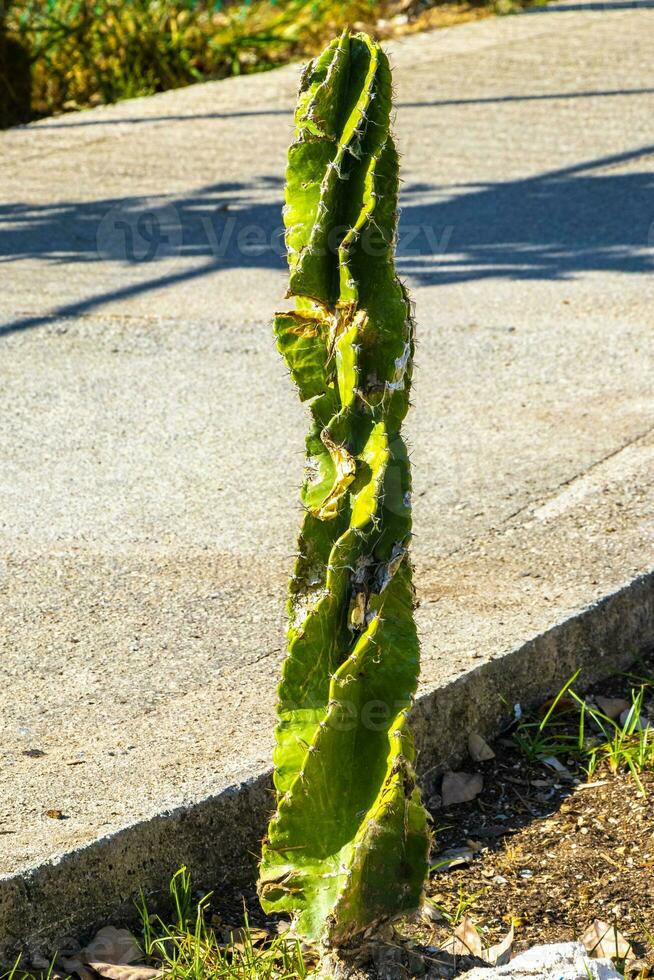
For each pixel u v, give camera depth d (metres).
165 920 2.63
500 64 10.70
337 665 2.03
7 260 7.00
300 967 2.39
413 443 4.75
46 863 2.51
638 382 5.24
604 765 3.14
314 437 2.05
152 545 4.06
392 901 2.00
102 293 6.47
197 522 4.21
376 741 1.99
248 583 3.81
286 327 2.04
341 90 2.00
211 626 3.56
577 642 3.45
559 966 2.24
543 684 3.36
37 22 10.95
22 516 4.29
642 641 3.64
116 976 2.42
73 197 7.96
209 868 2.71
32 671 3.34
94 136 9.29
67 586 3.81
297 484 4.47
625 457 4.56
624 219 7.25
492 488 4.35
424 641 3.33
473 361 5.52
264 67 11.56
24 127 9.62
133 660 3.38
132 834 2.61
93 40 11.16
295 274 1.98
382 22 12.51
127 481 4.53
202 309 6.23
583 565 3.76
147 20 11.20
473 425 4.89
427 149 8.58
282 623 3.57
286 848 2.05
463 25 12.17
